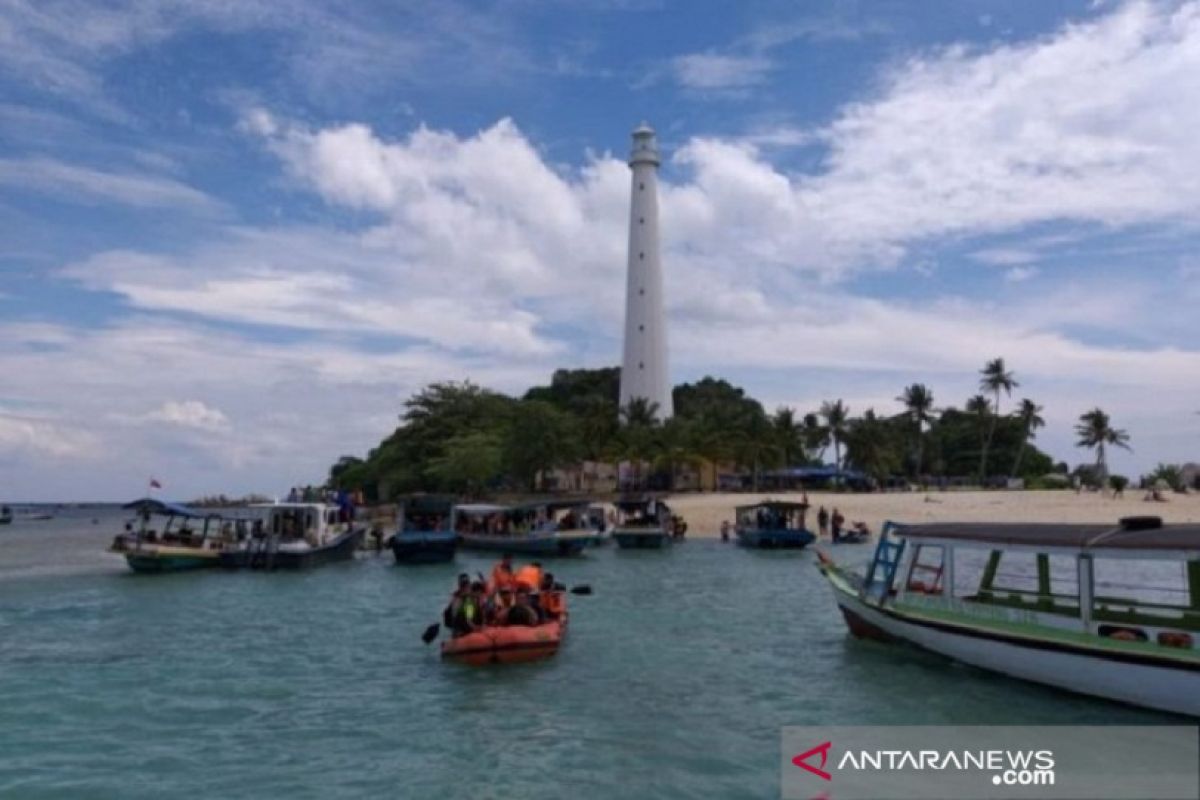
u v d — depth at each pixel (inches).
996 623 745.0
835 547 2198.6
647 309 4111.7
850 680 759.7
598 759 570.3
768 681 761.0
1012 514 2645.2
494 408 3814.0
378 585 1545.3
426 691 746.8
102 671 847.1
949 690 717.9
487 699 713.6
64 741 626.2
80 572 1845.5
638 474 3715.6
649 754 577.9
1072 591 871.1
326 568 1820.9
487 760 571.8
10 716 689.6
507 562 909.2
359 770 560.1
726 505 3009.4
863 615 888.3
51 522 5905.5
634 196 4156.0
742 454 3636.8
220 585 1561.3
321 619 1158.3
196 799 517.3
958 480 4281.5
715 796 506.9
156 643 993.5
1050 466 4781.0
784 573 1686.8
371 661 875.4
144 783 543.2
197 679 807.7
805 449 4153.5
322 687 768.3
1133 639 654.5
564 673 799.1
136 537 1744.6
